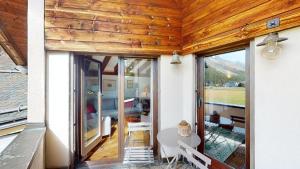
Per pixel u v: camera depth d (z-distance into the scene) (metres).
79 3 2.82
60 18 2.73
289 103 1.69
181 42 3.33
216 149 2.78
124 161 3.21
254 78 2.04
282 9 1.71
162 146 3.05
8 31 3.29
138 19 3.08
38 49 2.62
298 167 1.61
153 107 3.33
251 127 2.07
